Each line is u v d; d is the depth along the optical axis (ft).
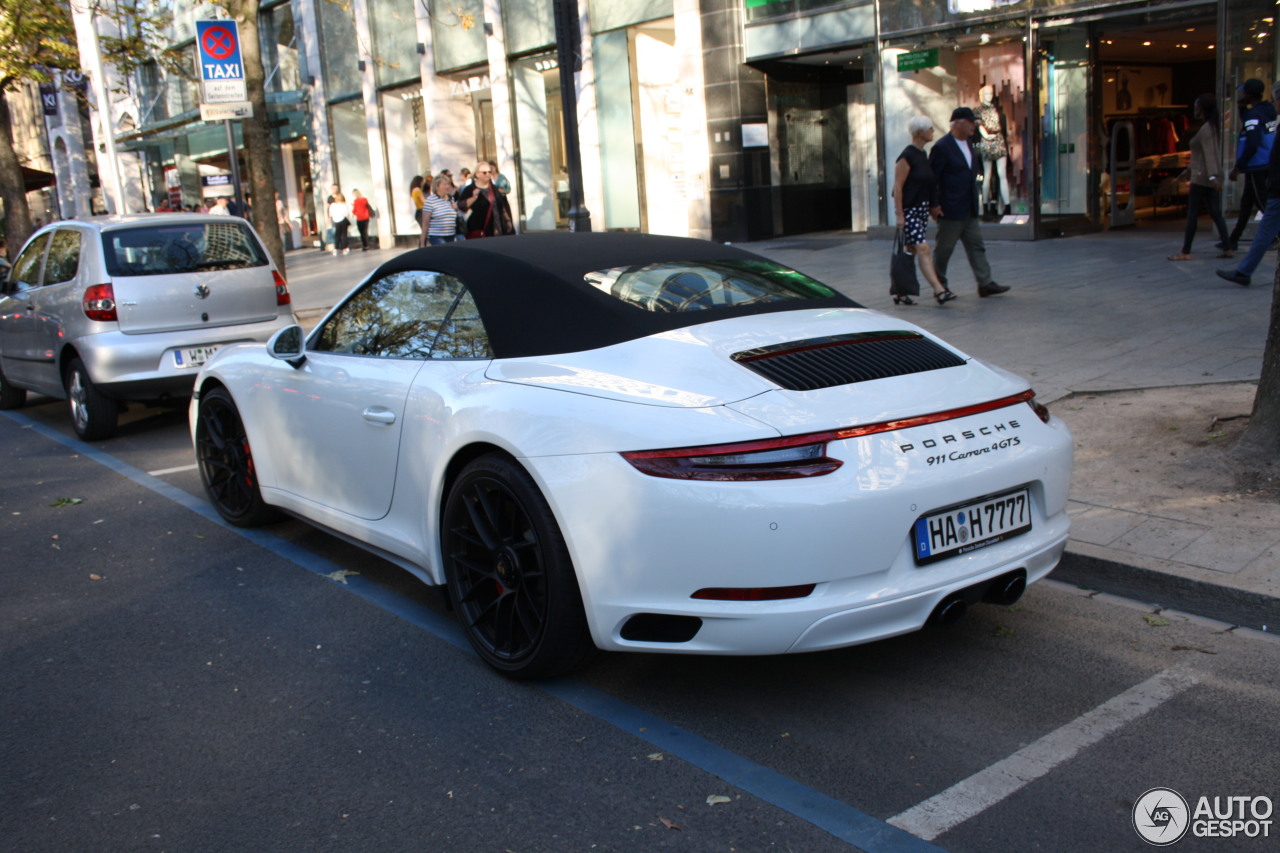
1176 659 12.06
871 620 10.05
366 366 14.43
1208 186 39.24
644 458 10.18
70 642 14.16
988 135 53.42
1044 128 52.24
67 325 27.14
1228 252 39.70
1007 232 53.42
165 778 10.48
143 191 130.11
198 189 119.34
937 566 10.45
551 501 10.84
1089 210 53.72
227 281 27.68
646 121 67.77
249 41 41.70
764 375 10.79
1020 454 11.09
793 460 9.84
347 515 15.11
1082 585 14.37
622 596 10.46
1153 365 23.84
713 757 10.37
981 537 10.80
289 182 106.52
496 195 47.39
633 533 10.23
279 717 11.69
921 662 12.26
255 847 9.21
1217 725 10.55
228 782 10.34
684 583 10.07
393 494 13.83
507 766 10.39
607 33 68.23
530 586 11.70
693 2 62.28
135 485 22.76
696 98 63.36
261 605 15.20
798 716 11.13
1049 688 11.50
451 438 12.23
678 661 12.63
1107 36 52.24
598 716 11.35
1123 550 14.26
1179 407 20.29
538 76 74.38
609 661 12.75
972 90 53.83
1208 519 15.03
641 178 68.44
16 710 12.16
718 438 9.95
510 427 11.37
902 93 56.49
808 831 9.07
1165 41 53.88
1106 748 10.21
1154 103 59.16
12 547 18.70
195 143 112.37
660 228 68.64
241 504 18.74
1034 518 11.43
